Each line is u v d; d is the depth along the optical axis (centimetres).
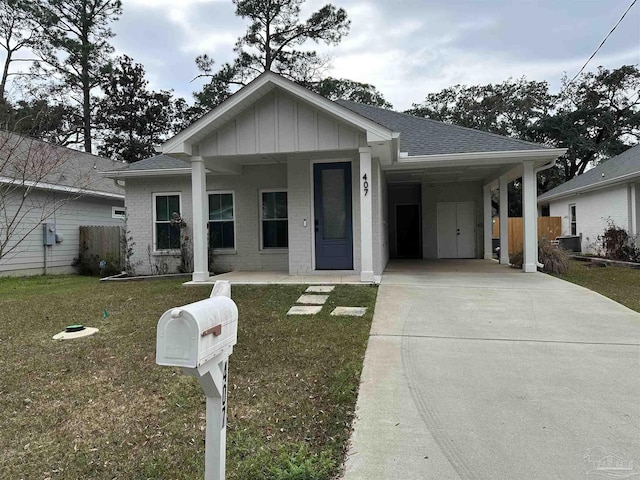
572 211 1931
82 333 507
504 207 1243
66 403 325
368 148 786
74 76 2500
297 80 2392
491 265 1191
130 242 1160
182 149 819
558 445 262
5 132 1091
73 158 1544
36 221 1232
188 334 150
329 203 934
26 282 1063
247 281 848
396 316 575
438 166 1030
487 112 2962
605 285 839
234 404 317
